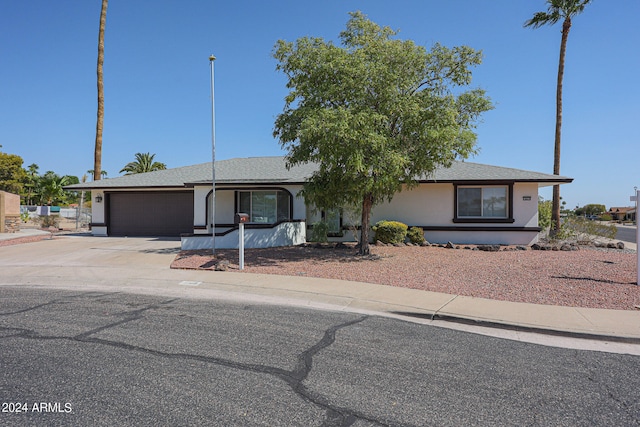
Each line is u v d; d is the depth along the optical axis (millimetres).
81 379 4258
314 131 11133
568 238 19172
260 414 3580
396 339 5797
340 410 3688
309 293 8680
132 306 7617
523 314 6910
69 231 26859
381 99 12258
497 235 17719
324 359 4969
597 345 5699
